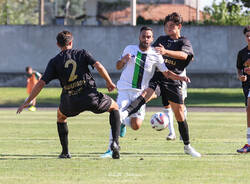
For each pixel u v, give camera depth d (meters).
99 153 24.69
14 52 94.69
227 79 93.19
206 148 26.84
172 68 23.97
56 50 94.50
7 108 61.72
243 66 27.75
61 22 139.38
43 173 19.19
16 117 48.09
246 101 27.39
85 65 21.50
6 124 40.94
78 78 21.33
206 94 80.25
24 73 93.88
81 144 28.45
